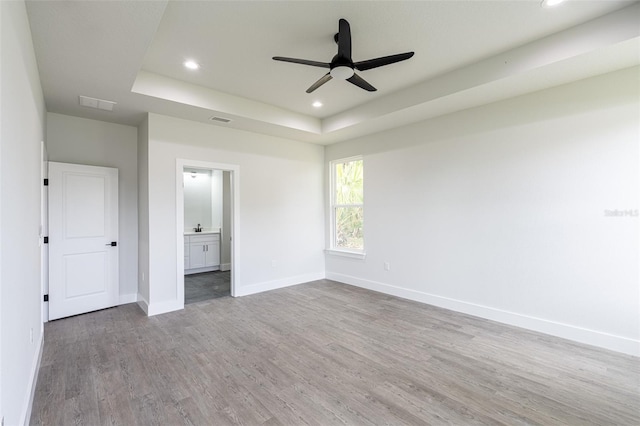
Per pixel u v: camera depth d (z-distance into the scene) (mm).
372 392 2246
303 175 5641
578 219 3031
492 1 2246
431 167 4242
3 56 1327
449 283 4070
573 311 3072
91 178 4039
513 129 3451
